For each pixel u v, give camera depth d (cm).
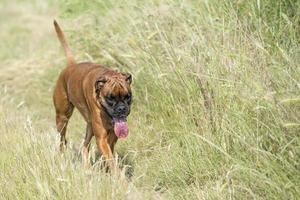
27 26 2397
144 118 1240
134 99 1294
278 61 1038
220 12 1235
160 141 1122
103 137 1062
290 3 1171
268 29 1135
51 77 1670
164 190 1023
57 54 1770
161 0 1364
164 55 1241
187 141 1041
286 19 1057
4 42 2230
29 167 957
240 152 959
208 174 989
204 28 1220
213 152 1005
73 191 902
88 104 1099
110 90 1016
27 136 1089
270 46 1061
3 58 2019
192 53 1173
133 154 1160
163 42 1208
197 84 1117
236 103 1009
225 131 987
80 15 1636
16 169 993
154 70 1234
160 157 1089
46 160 965
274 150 930
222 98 1050
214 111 1065
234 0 1220
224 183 934
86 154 1112
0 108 1365
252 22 1164
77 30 1617
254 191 900
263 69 1020
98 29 1548
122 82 1025
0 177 1001
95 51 1564
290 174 845
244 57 1045
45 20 2425
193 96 1121
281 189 849
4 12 2706
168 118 1165
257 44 1012
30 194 913
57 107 1230
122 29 1434
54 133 1245
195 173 1004
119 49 1414
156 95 1204
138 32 1294
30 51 1992
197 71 1115
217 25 1180
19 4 2798
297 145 894
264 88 980
